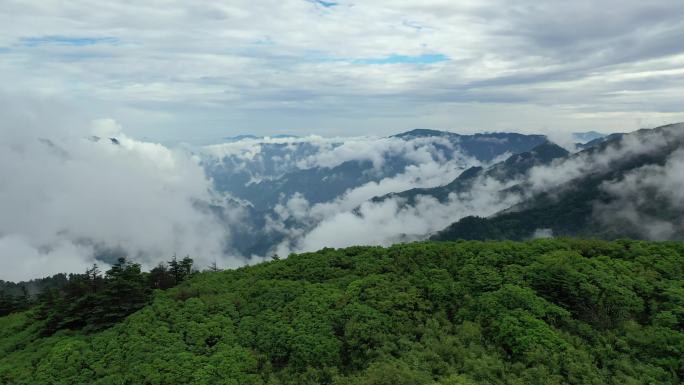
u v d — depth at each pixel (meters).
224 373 23.78
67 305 34.62
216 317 29.52
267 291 32.69
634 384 20.84
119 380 24.27
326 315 27.70
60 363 27.08
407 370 21.72
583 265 29.00
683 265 29.80
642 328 24.75
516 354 22.98
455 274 30.83
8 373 27.72
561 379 21.16
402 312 27.05
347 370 24.19
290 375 24.02
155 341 27.44
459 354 23.16
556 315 25.28
